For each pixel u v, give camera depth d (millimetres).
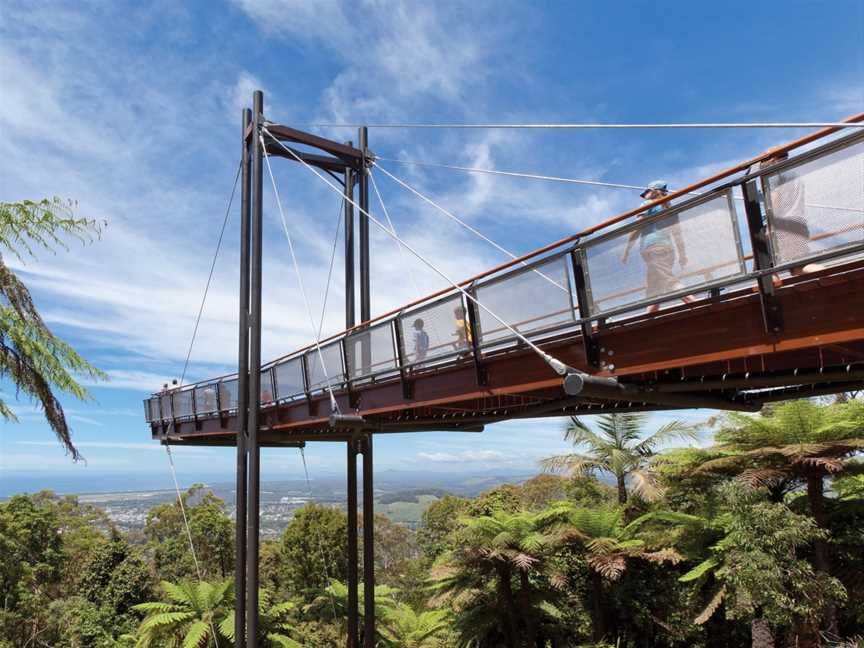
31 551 35281
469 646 17078
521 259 6785
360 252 15383
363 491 14211
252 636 12023
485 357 7617
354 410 10578
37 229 9797
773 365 5840
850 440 12797
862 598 13000
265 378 14094
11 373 9758
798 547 13820
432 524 37875
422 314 8664
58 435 10375
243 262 13836
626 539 17094
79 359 10242
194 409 17344
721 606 14922
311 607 22062
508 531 16531
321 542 34875
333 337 11422
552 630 17016
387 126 14453
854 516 13930
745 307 5031
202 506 42875
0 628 22953
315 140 14633
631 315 5945
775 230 4516
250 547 12281
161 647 19125
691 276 5105
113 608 29625
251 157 14125
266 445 16359
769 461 14172
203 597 19438
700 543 15547
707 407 7086
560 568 17344
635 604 16375
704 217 5016
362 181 15555
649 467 18703
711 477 16172
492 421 10148
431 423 10797
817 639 12258
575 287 6211
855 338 4293
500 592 17031
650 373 6242
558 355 6730
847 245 4078
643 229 5547
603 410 8406
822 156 4238
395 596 33938
